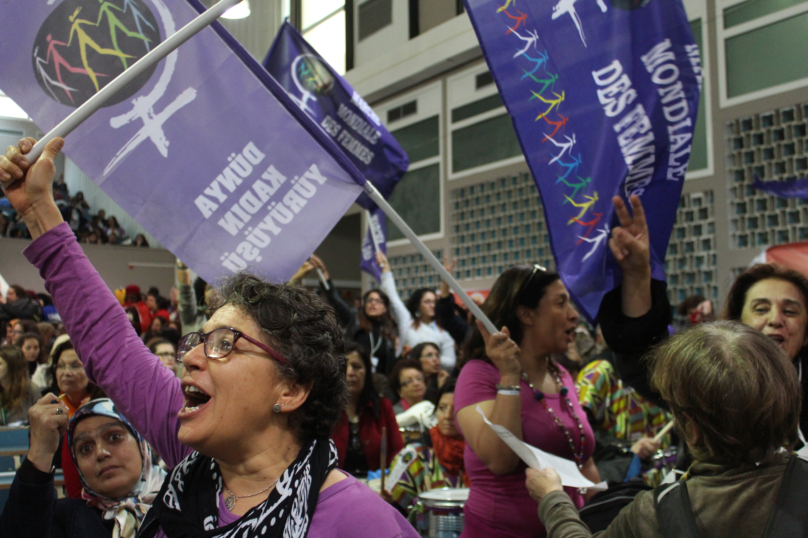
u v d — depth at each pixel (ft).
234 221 5.47
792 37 21.70
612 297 6.07
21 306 22.82
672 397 3.84
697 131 24.12
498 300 6.63
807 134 21.47
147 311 27.73
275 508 3.34
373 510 3.41
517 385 5.90
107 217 39.09
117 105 5.24
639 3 6.40
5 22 5.03
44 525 4.71
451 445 9.89
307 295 3.91
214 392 3.52
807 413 5.82
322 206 5.65
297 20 35.29
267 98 5.64
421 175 34.35
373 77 34.78
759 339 3.77
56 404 4.90
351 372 10.90
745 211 22.86
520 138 5.57
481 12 5.56
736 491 3.52
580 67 5.94
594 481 7.02
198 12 5.45
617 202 5.78
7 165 4.44
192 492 3.70
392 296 18.76
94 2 5.23
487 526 6.10
